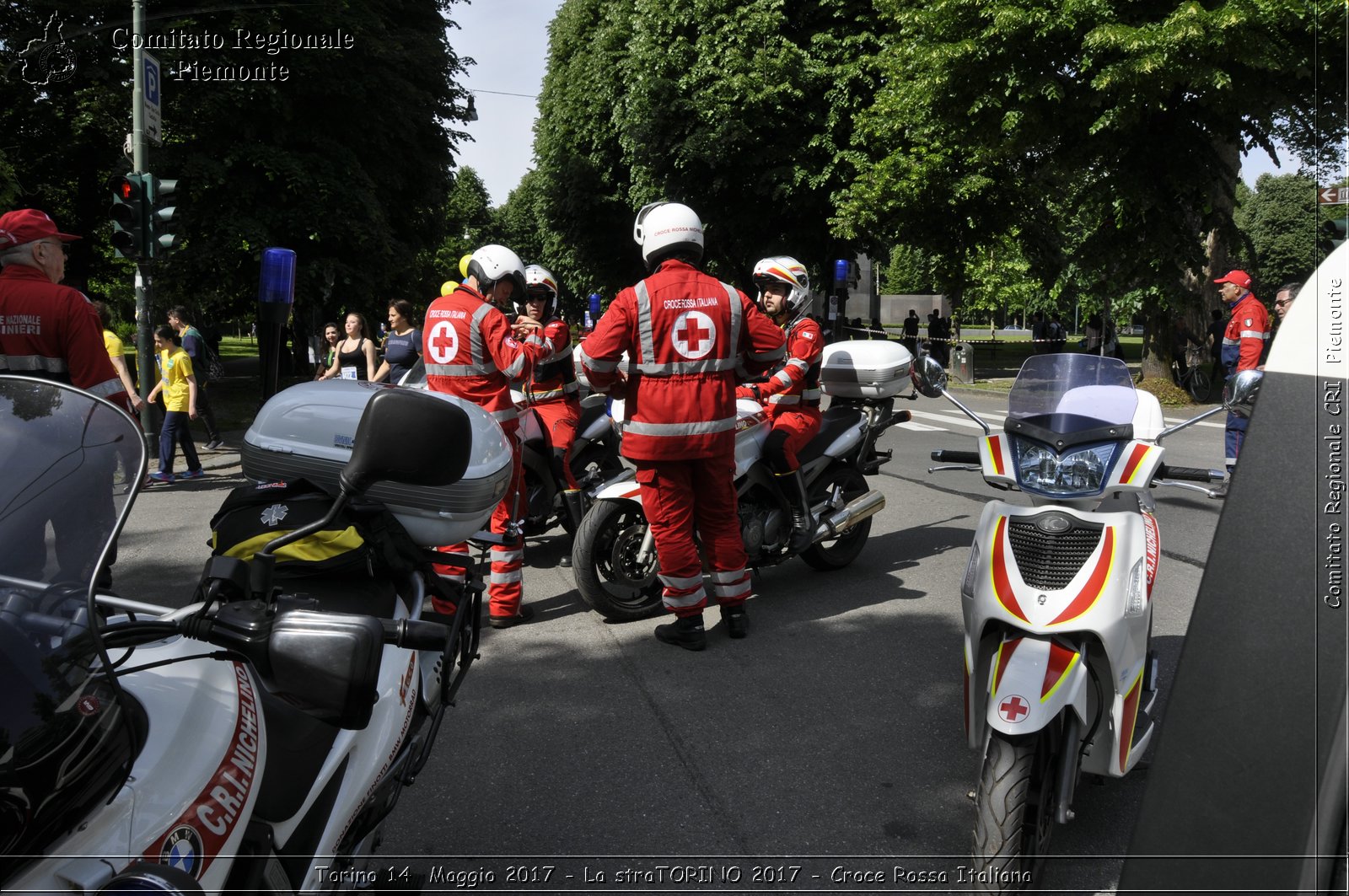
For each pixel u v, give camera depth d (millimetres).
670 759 3752
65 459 1562
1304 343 1847
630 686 4445
